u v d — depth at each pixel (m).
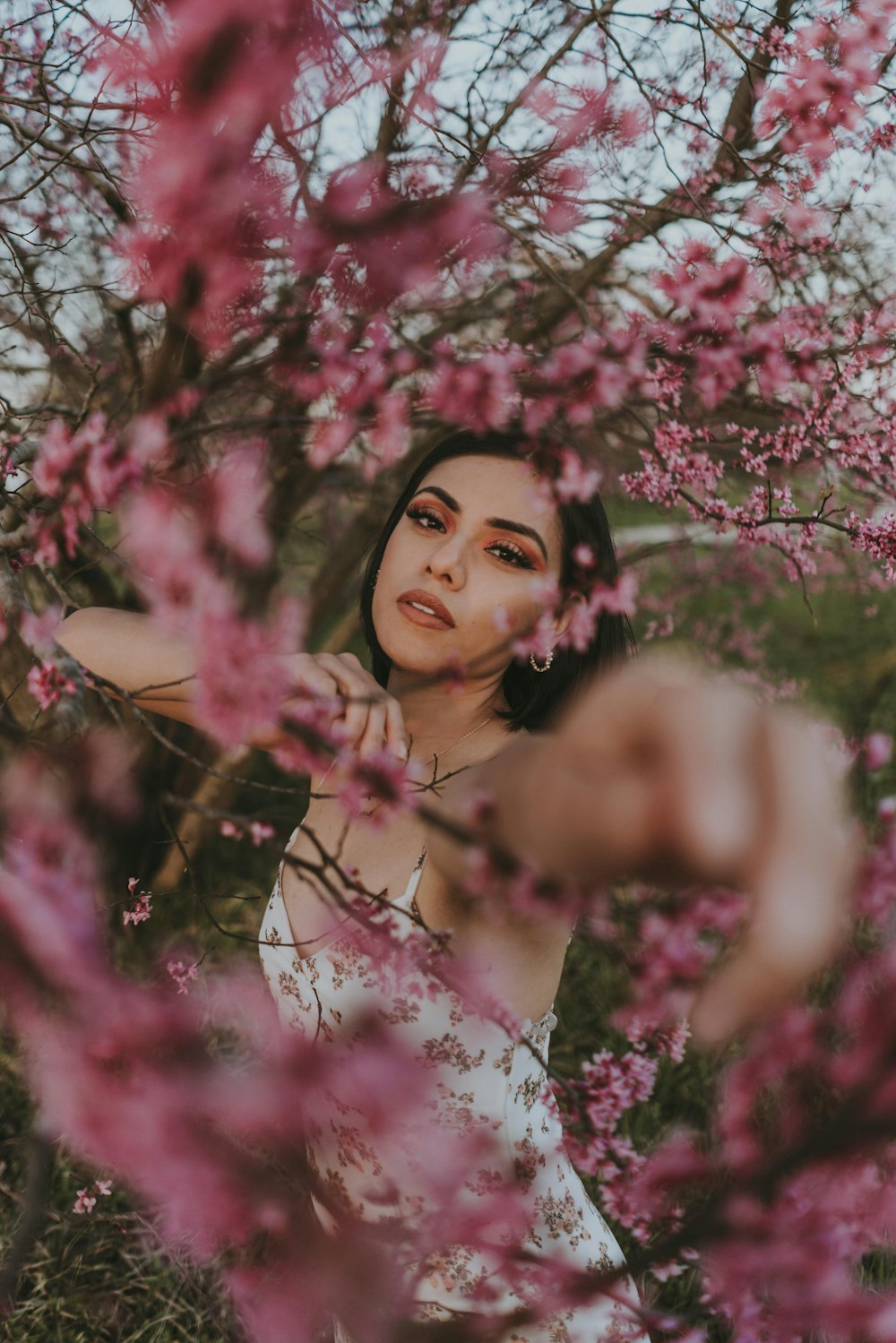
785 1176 0.78
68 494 1.14
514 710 1.53
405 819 1.24
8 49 1.86
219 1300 1.80
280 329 1.51
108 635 1.29
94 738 0.92
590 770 0.43
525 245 1.51
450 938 1.12
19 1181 2.10
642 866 0.42
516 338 2.53
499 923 1.10
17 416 1.63
